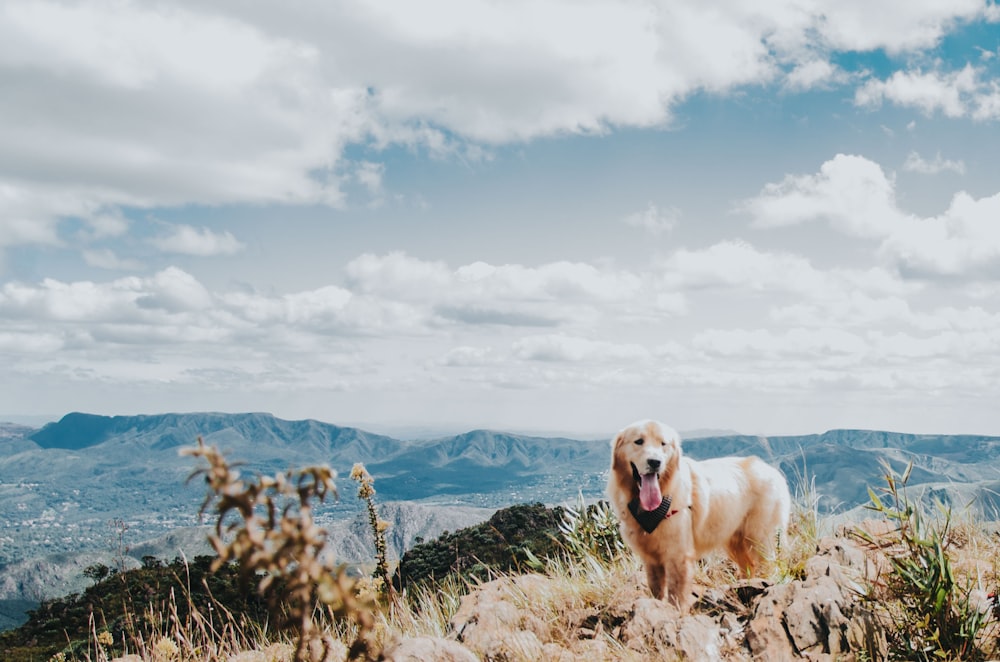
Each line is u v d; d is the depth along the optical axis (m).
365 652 2.03
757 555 7.55
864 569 5.06
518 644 4.58
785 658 4.30
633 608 4.96
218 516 1.36
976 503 5.71
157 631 4.96
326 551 1.46
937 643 4.08
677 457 6.75
